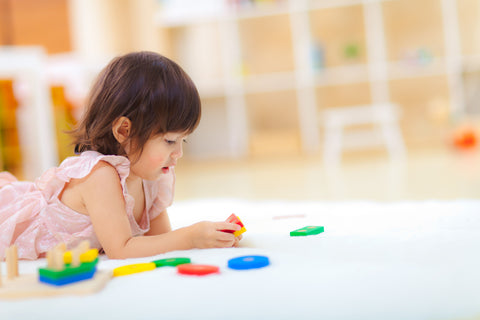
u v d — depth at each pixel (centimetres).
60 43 405
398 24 401
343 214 114
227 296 55
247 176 271
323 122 419
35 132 224
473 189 154
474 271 59
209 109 433
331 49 409
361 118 354
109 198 81
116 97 83
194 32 428
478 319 49
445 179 187
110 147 86
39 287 59
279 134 413
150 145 82
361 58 404
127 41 408
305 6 385
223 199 178
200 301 54
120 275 66
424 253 68
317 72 394
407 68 382
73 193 85
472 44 394
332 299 53
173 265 69
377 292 54
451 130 351
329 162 319
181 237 80
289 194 182
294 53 417
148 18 405
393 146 385
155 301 55
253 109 432
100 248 90
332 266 63
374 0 377
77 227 87
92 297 57
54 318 53
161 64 84
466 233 78
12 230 88
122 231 81
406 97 408
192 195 204
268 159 378
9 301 57
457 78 371
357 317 50
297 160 352
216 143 435
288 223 105
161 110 80
